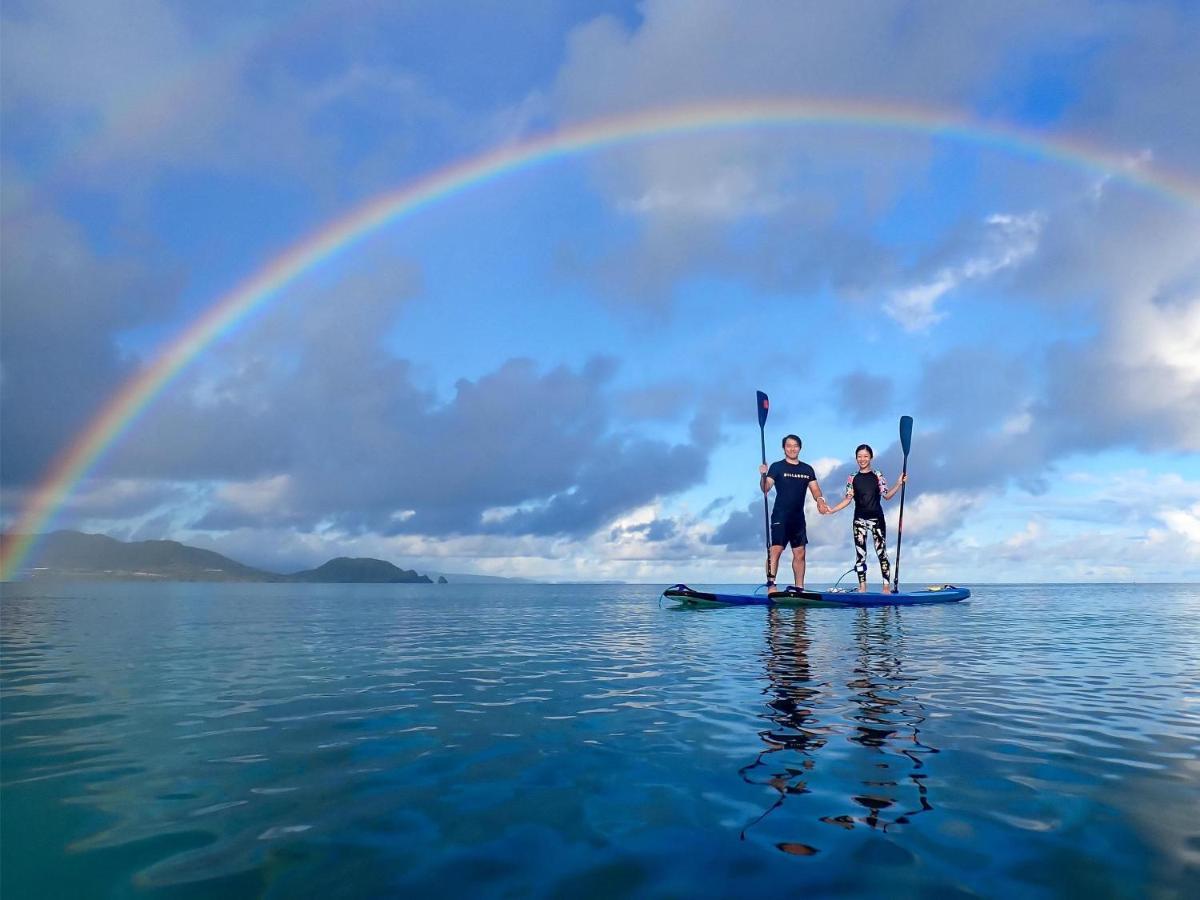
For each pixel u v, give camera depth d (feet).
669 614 49.19
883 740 12.78
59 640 33.60
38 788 10.37
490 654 27.04
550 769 11.11
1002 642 29.53
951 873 7.33
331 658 26.11
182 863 7.72
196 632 38.45
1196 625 40.40
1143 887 7.04
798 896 6.84
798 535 51.26
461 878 7.29
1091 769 10.95
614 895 6.88
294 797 9.90
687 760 11.54
